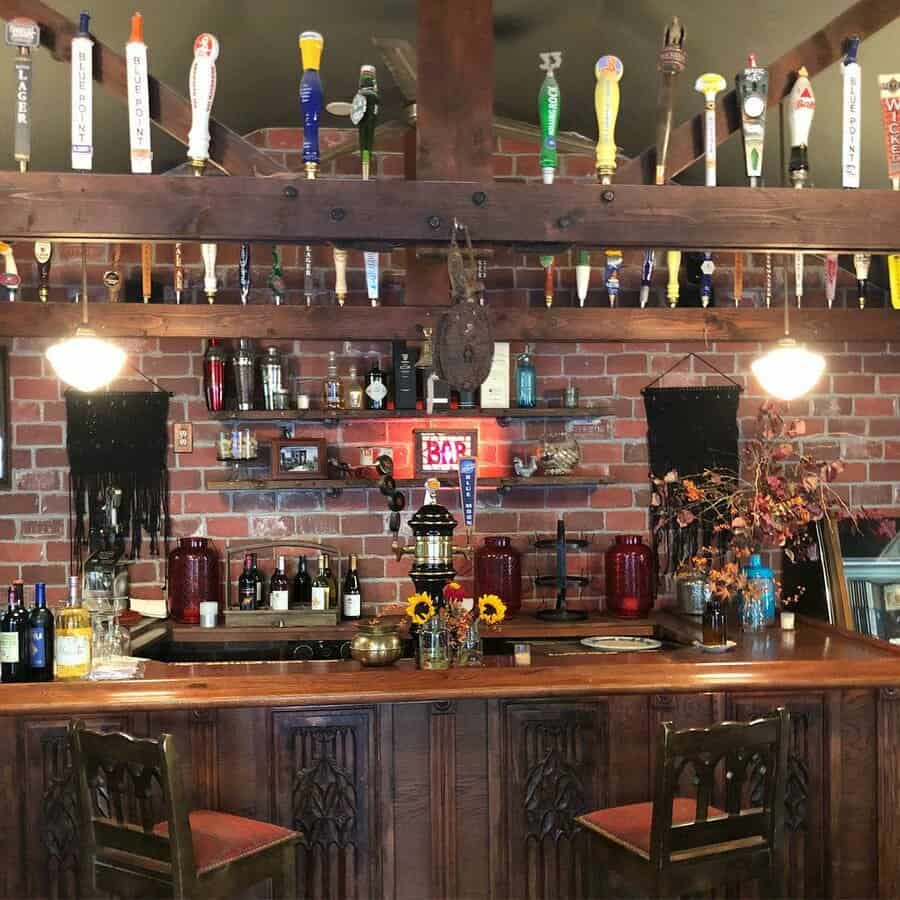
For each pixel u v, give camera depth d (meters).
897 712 3.50
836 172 4.28
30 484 4.73
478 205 3.19
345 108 3.64
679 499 4.96
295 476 4.74
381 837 3.34
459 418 4.94
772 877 2.77
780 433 4.88
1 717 3.23
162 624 4.63
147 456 4.80
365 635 3.54
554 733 3.41
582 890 3.40
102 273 4.77
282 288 4.73
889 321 4.89
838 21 3.41
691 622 4.48
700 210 3.27
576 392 4.89
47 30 3.20
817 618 4.64
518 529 4.98
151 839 2.62
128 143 4.35
